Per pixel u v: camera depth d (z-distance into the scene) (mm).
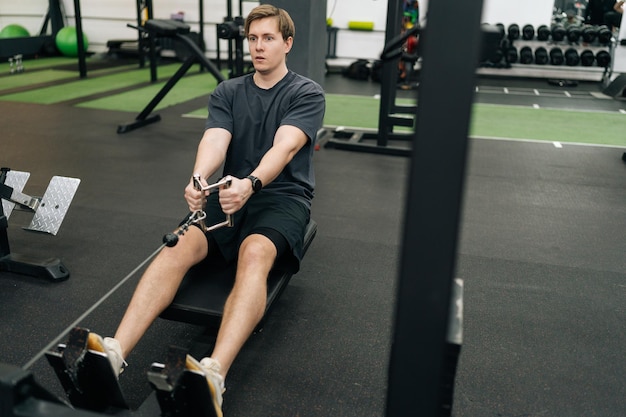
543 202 2850
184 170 3238
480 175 3287
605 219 2631
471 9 544
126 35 8750
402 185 3102
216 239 1469
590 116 5266
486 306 1817
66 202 1943
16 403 766
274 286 1399
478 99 6156
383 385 1424
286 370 1473
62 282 1911
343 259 2150
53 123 4297
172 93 5801
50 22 8680
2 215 1910
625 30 7062
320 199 2830
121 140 3869
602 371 1498
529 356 1557
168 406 1009
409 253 631
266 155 1434
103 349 1032
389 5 3434
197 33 8203
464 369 1492
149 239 2283
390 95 3711
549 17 7664
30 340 1566
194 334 1621
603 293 1921
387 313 1774
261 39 1511
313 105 1561
